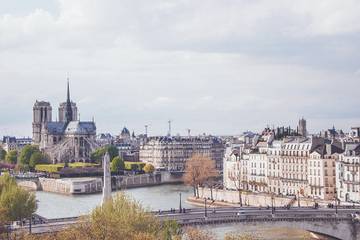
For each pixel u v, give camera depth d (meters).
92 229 168.75
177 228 198.25
